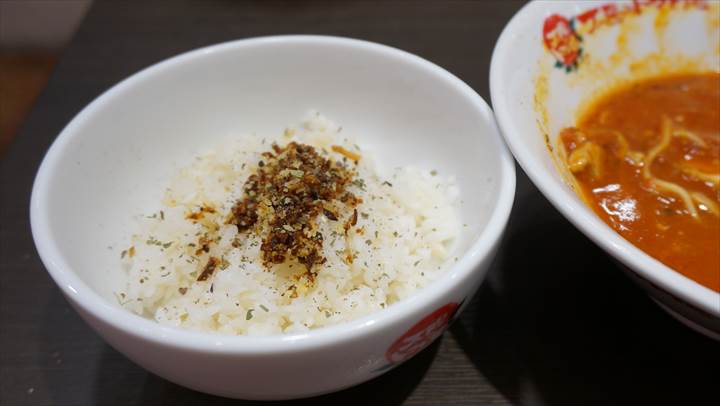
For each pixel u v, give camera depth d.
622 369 0.19
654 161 0.22
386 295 0.20
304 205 0.21
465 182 0.22
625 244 0.16
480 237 0.17
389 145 0.24
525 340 0.20
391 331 0.16
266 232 0.21
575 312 0.20
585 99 0.23
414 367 0.20
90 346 0.20
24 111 0.43
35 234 0.18
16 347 0.20
